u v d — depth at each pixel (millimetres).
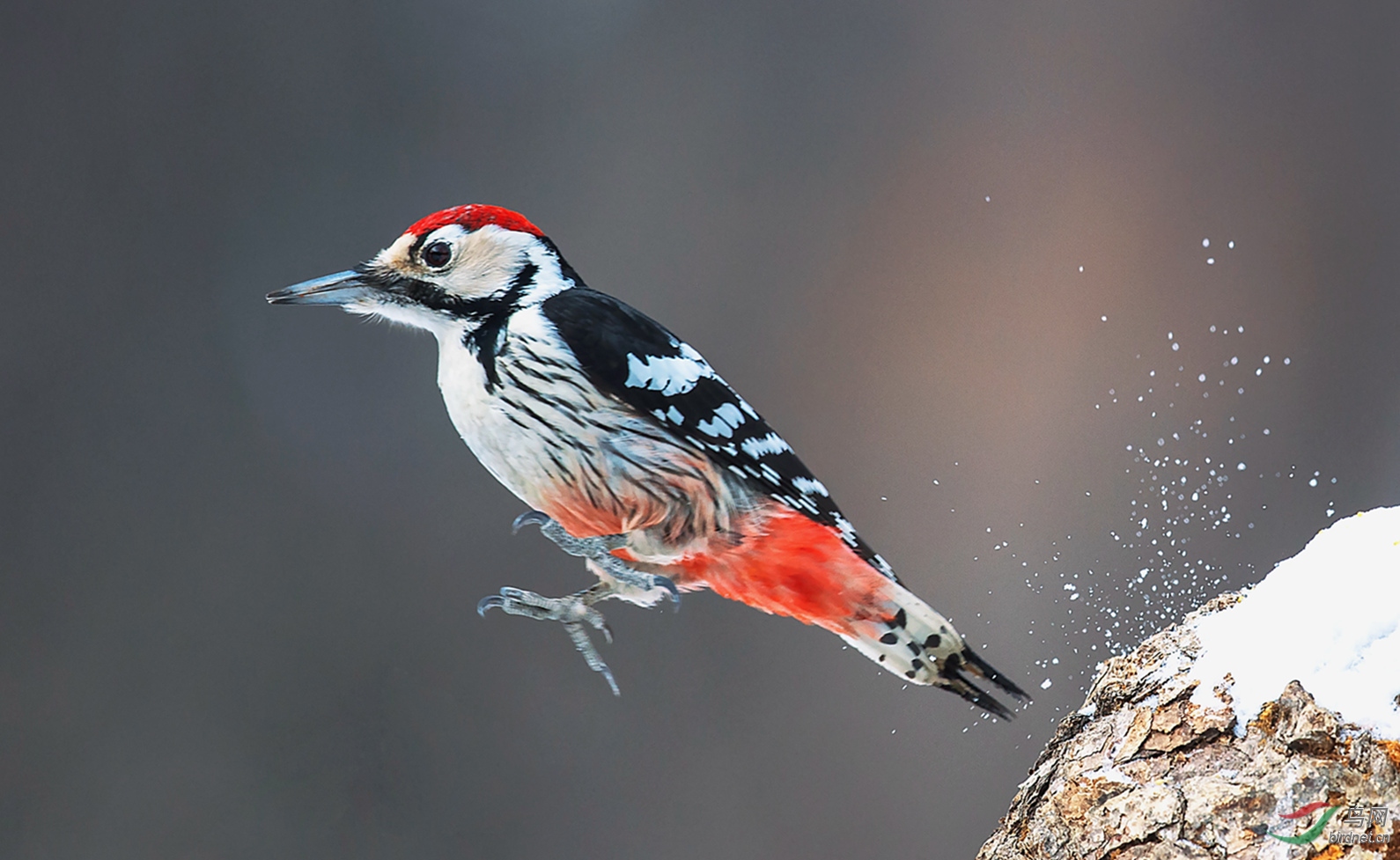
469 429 6625
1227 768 6543
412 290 6625
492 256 6625
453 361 6629
